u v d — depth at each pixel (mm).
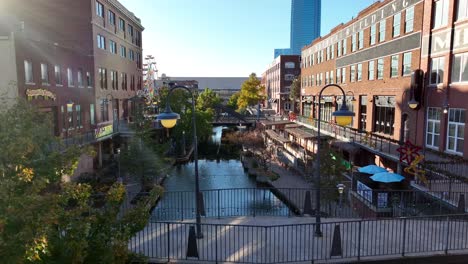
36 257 4738
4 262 4500
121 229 6469
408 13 23594
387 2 26203
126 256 6445
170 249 10383
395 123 25328
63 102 24672
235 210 19172
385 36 26688
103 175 24516
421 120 22047
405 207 14570
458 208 12539
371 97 29000
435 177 16500
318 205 11234
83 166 24453
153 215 17469
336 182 17000
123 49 38969
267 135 45375
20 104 6410
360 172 19031
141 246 10641
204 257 9766
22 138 5504
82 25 29188
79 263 5758
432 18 21250
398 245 10250
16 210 4836
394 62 25469
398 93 24812
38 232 4766
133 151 22562
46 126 6738
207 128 42344
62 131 24500
